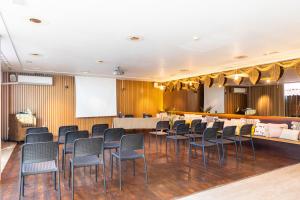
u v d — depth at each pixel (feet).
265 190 10.55
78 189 10.68
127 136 11.27
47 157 9.27
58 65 22.49
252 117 22.48
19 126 22.67
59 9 9.11
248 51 16.22
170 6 8.82
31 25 10.95
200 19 10.16
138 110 33.96
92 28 11.44
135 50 16.11
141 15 9.73
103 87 30.50
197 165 14.75
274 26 11.05
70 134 12.67
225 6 8.80
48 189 10.68
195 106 39.14
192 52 16.58
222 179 12.07
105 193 10.21
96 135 15.92
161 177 12.39
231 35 12.48
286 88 36.42
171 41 13.71
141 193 10.21
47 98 27.02
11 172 13.33
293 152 16.85
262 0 8.30
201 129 19.40
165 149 19.74
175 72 26.96
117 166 14.44
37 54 17.44
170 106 36.65
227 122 22.50
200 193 10.21
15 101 25.08
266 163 15.31
